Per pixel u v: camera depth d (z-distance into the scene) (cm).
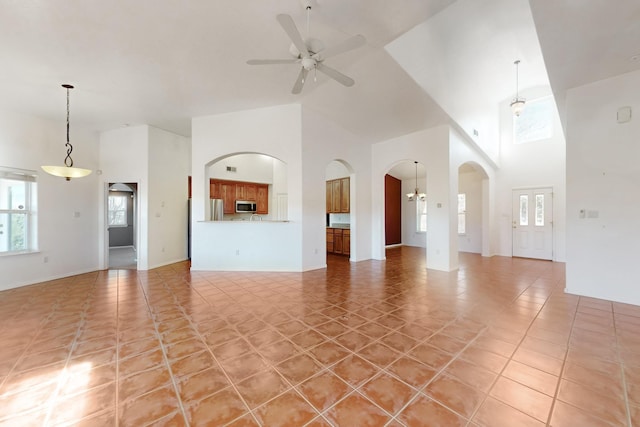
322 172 551
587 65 317
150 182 558
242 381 190
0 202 429
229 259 535
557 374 196
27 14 248
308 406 166
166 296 377
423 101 451
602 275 358
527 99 686
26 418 157
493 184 726
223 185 784
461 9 355
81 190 532
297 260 525
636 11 227
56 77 358
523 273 514
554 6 224
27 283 445
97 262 557
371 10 275
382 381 190
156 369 205
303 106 510
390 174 913
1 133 428
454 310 322
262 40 308
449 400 171
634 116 332
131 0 240
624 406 164
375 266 582
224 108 501
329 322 289
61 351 231
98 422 154
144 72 361
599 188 357
